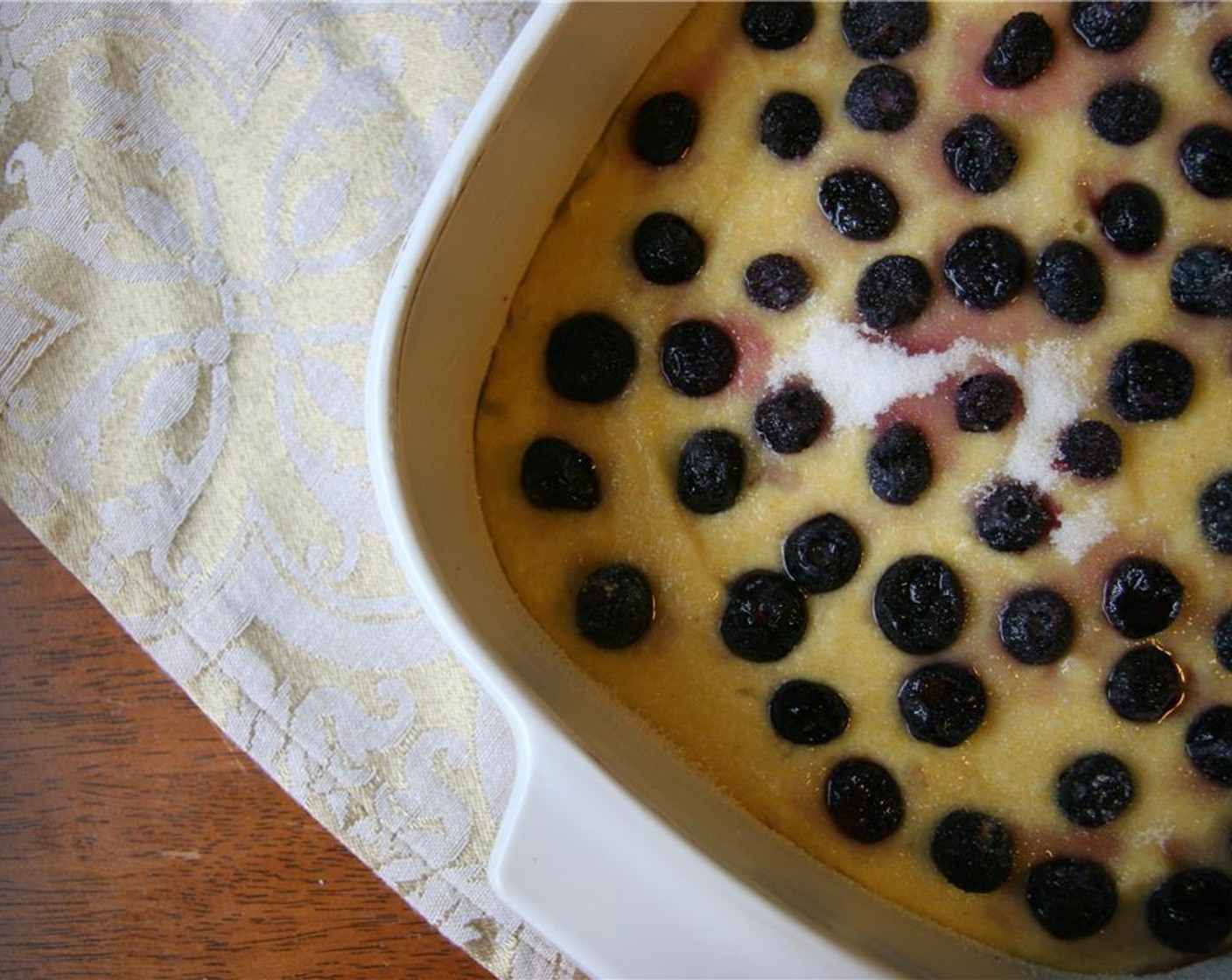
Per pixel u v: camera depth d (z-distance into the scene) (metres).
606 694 0.34
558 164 0.34
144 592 0.38
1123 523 0.33
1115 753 0.33
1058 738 0.33
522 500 0.34
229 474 0.38
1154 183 0.34
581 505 0.34
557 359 0.34
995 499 0.33
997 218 0.34
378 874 0.37
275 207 0.39
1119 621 0.33
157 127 0.39
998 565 0.33
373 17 0.39
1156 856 0.33
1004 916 0.33
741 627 0.33
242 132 0.39
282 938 0.38
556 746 0.31
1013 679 0.33
